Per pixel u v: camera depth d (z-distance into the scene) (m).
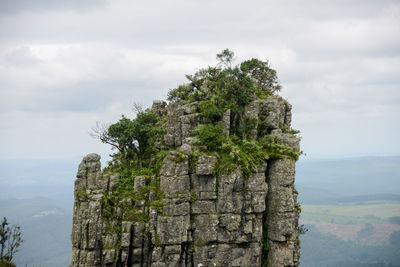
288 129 91.12
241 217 74.19
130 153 83.38
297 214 81.94
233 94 82.88
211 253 72.81
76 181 74.06
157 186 74.75
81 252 70.44
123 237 69.75
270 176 77.56
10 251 83.06
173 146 84.62
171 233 70.94
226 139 77.31
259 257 75.38
